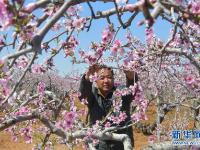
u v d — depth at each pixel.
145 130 12.77
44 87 4.97
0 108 3.15
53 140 5.54
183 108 8.45
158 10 1.86
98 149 4.66
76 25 3.64
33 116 3.79
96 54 4.45
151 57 4.69
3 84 2.93
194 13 2.26
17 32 2.28
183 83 5.38
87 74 4.77
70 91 5.04
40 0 2.21
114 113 4.80
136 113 4.91
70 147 4.23
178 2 2.19
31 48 2.04
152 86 6.48
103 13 2.80
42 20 2.48
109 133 4.14
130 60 4.62
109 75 4.74
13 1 2.15
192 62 3.65
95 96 4.82
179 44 3.80
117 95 4.75
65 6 2.07
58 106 4.79
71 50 3.96
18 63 3.51
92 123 4.84
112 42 3.90
